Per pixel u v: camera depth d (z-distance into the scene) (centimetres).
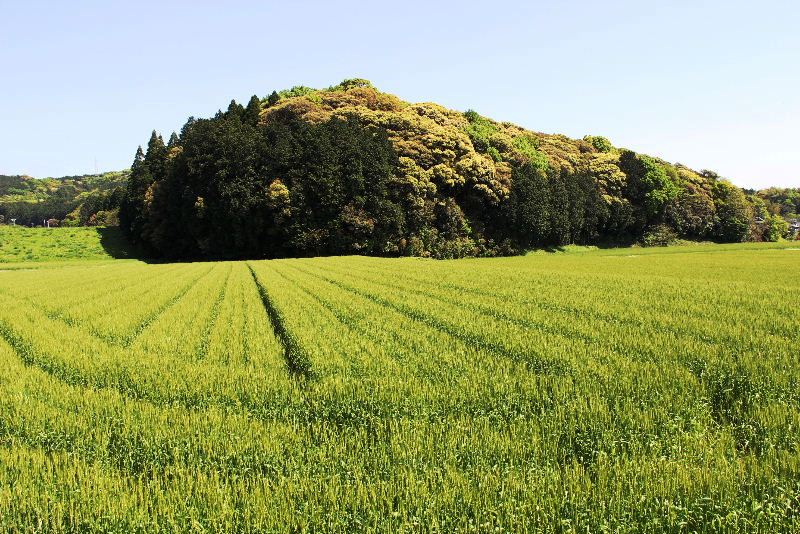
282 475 702
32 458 759
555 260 5922
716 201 9638
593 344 1344
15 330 1773
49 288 3172
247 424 872
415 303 2108
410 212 6675
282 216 6275
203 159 6606
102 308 2261
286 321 1756
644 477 663
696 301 2083
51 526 604
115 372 1205
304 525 579
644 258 6012
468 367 1157
